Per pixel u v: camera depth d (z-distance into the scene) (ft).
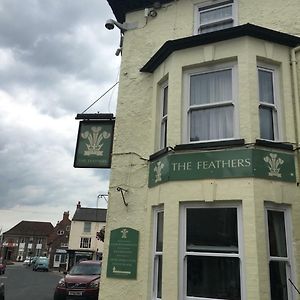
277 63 25.05
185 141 24.59
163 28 30.45
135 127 28.12
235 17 28.40
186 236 22.11
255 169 21.33
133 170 26.91
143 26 31.50
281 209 21.66
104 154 28.19
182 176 22.95
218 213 21.83
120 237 25.59
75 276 50.24
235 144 22.25
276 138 23.86
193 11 29.94
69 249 190.39
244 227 20.48
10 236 334.24
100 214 200.85
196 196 22.15
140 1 31.86
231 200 21.29
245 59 24.09
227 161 22.06
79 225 195.11
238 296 20.01
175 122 24.73
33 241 335.06
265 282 19.45
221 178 21.88
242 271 20.11
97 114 29.53
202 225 21.98
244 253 20.16
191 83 26.13
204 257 21.48
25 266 241.14
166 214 22.75
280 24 26.94
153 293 23.17
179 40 26.04
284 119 23.98
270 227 21.21
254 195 20.77
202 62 25.44
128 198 26.37
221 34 25.04
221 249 21.07
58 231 247.09
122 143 28.07
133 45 31.17
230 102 24.29
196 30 29.27
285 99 24.21
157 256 23.71
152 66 28.68
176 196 22.72
